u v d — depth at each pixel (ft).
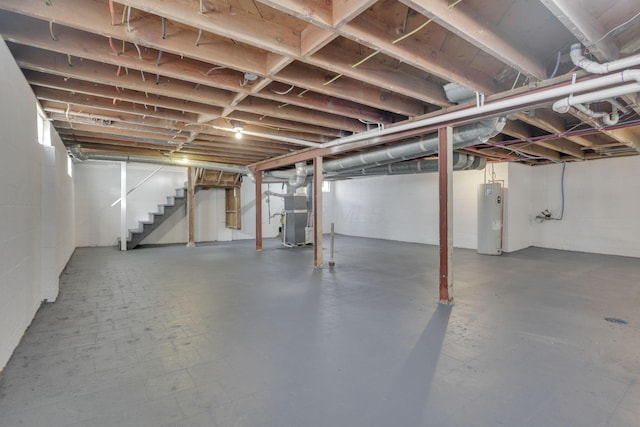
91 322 9.80
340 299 12.28
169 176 29.63
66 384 6.39
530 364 7.31
